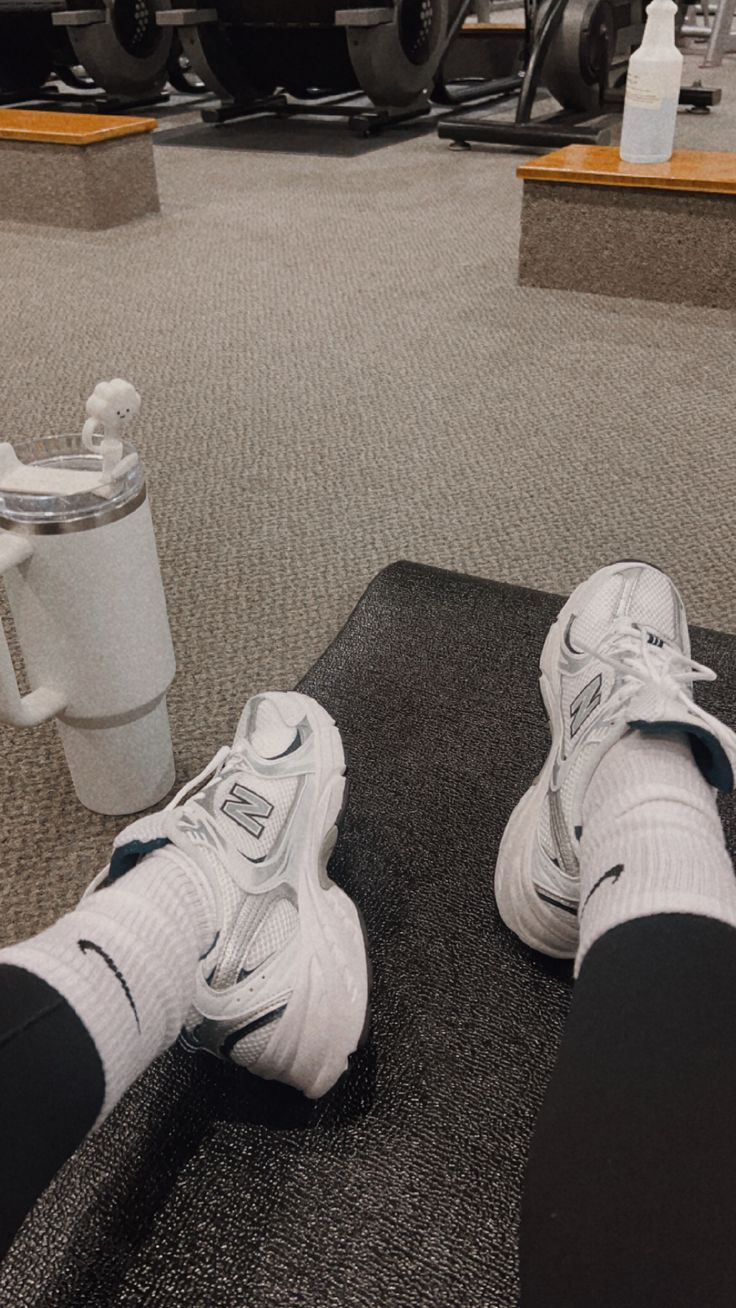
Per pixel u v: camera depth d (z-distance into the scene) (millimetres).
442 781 843
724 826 762
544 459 1453
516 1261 534
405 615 1044
